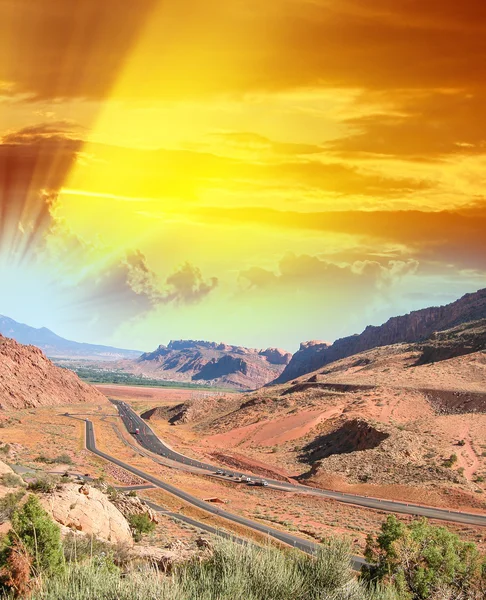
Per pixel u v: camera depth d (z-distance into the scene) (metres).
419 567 16.69
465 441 81.88
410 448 80.44
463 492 65.00
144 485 66.94
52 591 7.33
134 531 33.22
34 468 64.19
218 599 7.51
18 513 16.22
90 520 29.36
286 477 83.75
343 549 9.09
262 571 8.26
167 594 7.16
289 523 50.66
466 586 16.30
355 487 72.81
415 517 56.66
